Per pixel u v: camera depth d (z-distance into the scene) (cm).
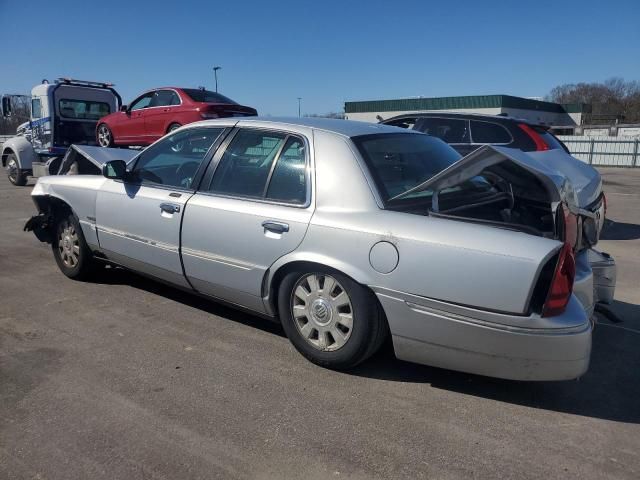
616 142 3244
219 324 462
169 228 454
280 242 384
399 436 309
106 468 277
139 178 497
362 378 374
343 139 389
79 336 434
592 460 292
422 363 351
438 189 358
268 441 302
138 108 1307
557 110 5291
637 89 7794
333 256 359
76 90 1439
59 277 584
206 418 322
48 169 1090
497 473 279
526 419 330
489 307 315
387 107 4562
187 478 271
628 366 408
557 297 310
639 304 549
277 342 428
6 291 538
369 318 356
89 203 527
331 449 296
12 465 279
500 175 362
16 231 835
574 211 357
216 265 425
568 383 377
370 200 362
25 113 1528
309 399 346
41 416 322
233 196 421
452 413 334
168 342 425
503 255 312
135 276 589
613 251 794
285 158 405
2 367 381
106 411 328
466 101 4288
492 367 326
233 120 450
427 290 330
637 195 1552
